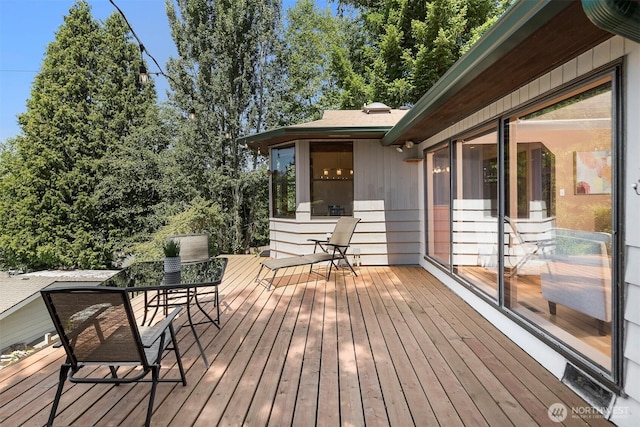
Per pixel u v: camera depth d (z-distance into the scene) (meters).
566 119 2.64
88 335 1.93
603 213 2.26
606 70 2.05
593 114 2.32
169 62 10.22
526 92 2.96
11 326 9.16
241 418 2.04
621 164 1.96
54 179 12.02
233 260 7.80
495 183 3.62
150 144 11.40
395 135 5.27
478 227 4.13
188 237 4.28
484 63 2.33
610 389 1.99
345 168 6.62
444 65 11.65
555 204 2.84
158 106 11.51
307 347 3.03
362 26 14.70
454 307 4.12
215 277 2.89
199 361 2.80
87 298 1.85
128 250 10.70
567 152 2.67
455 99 3.49
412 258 6.70
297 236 6.71
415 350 2.93
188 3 9.88
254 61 10.79
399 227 6.66
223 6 10.07
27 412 2.15
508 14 1.84
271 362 2.76
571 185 2.62
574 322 2.51
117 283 2.75
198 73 10.12
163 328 2.26
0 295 9.71
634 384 1.85
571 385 2.28
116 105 12.81
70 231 12.02
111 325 1.90
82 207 11.92
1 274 11.91
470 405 2.12
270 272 6.32
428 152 6.06
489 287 3.80
